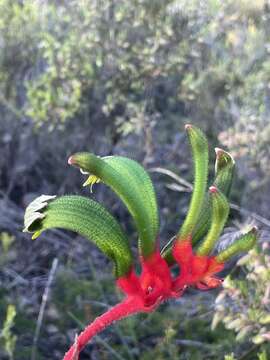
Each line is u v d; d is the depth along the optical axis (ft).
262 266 8.54
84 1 15.37
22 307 11.58
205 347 10.46
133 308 3.59
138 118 14.79
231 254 3.42
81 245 13.74
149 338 11.09
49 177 15.72
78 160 3.18
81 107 15.25
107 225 3.34
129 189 3.31
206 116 15.61
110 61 15.35
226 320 8.71
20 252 13.48
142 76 15.39
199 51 15.87
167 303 11.86
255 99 14.60
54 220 3.23
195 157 3.39
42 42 15.08
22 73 16.14
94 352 10.87
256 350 9.29
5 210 14.15
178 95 15.87
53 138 15.47
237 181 14.12
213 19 16.24
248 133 12.97
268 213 12.93
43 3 16.20
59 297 11.92
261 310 8.54
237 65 15.65
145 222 3.40
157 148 15.28
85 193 15.31
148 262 3.48
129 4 15.29
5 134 15.43
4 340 10.61
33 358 10.48
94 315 11.46
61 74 15.15
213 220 3.35
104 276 12.48
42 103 14.85
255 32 16.19
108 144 15.76
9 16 15.89
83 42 15.26
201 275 3.47
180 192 14.88
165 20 15.37
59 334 11.22
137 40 15.46
